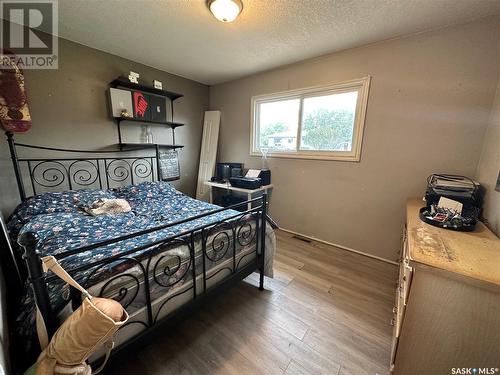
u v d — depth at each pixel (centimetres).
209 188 366
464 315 86
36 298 75
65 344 70
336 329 145
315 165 277
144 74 287
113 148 268
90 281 93
